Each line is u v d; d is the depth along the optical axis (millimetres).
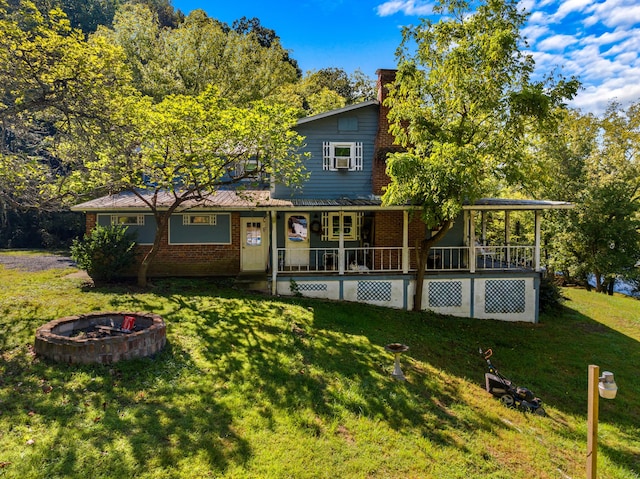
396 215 14922
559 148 23328
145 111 10852
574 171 23906
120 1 43594
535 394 8750
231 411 6043
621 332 14180
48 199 10047
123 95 11734
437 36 11773
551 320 14844
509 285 13953
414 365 9031
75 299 11023
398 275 13688
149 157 10898
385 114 14844
